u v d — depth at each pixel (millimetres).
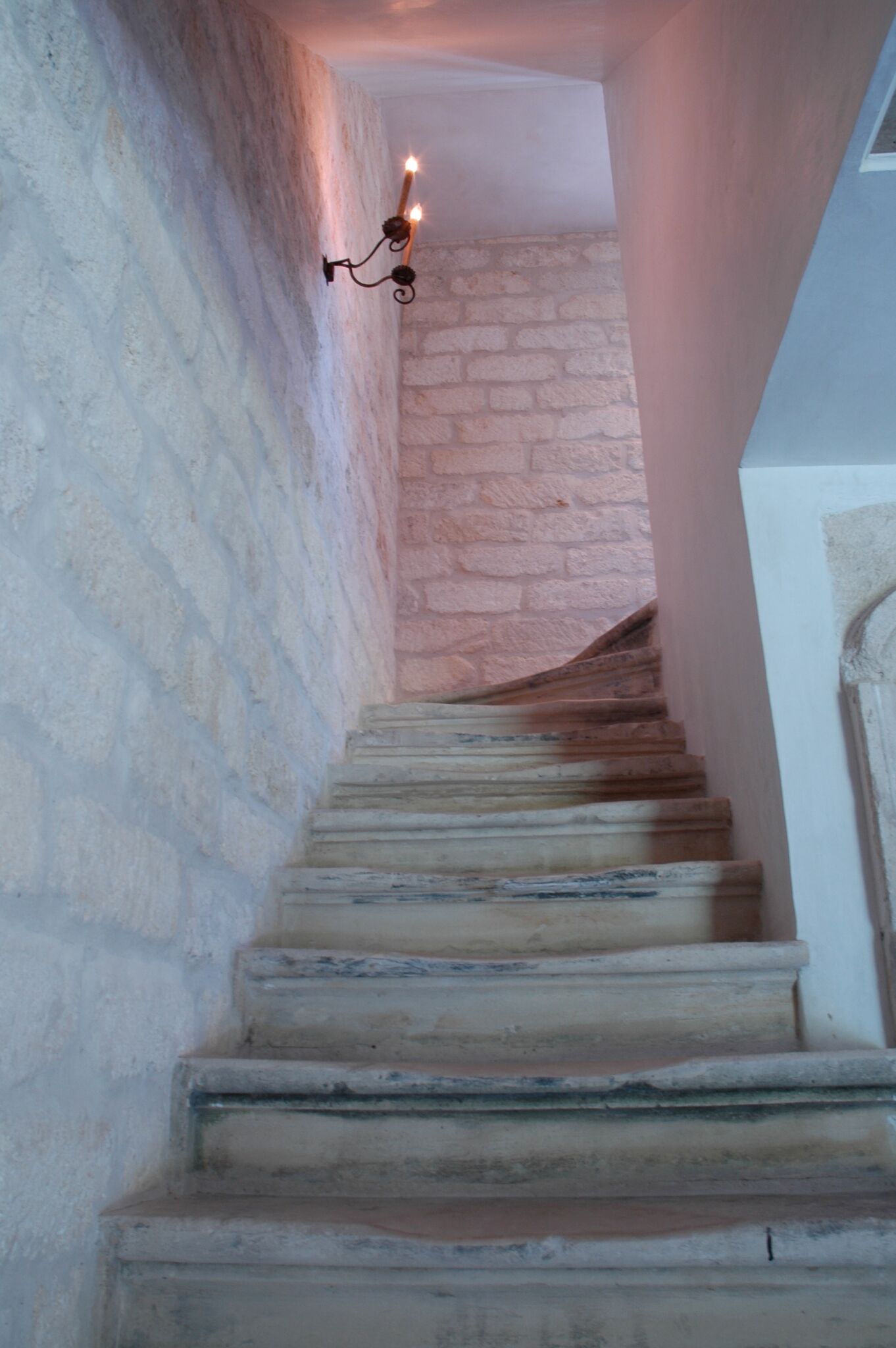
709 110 2305
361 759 3020
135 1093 1372
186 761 1600
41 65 1167
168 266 1599
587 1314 1245
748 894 2096
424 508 4957
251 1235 1242
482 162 5082
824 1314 1244
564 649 4727
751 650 2100
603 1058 1800
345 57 3188
